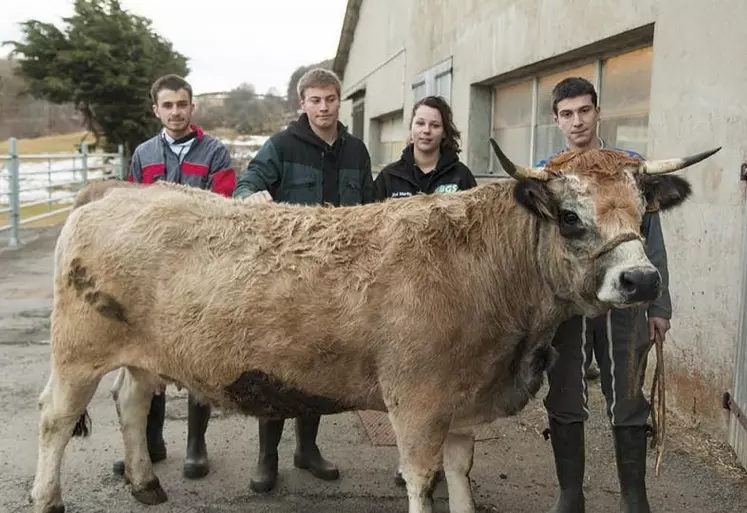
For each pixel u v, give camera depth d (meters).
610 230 3.13
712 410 5.13
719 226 5.05
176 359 3.78
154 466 4.80
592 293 3.23
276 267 3.63
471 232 3.65
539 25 8.09
